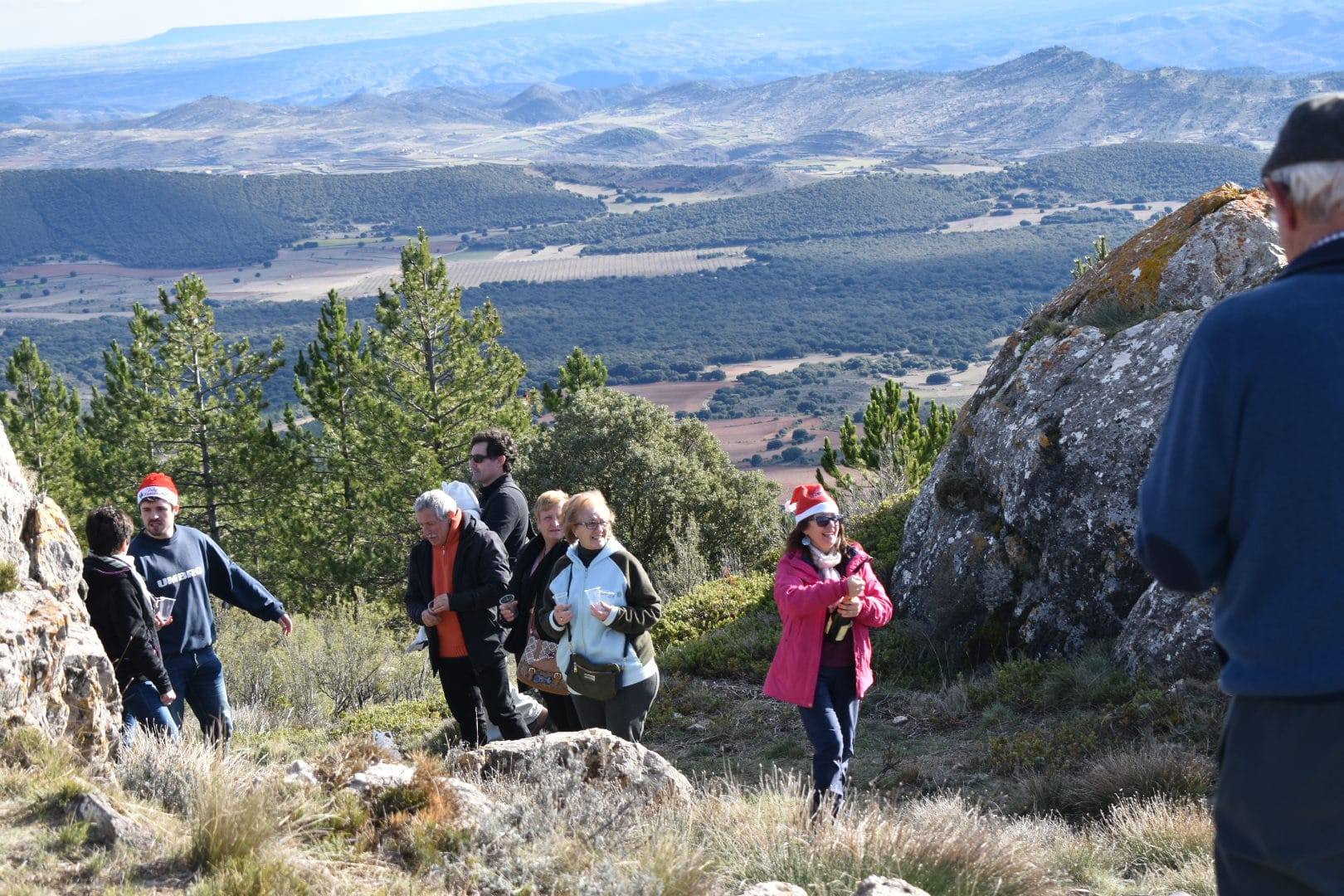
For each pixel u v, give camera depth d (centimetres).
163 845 356
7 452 541
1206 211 1120
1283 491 159
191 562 665
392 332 3581
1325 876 158
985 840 450
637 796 492
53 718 478
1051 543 1003
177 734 534
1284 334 161
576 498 659
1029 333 1176
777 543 2661
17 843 346
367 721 989
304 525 3506
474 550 700
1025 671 928
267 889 326
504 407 3662
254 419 3825
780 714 954
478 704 731
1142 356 1007
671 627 1279
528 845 400
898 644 1078
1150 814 560
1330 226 169
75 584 563
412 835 388
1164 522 172
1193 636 822
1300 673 157
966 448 1170
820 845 445
